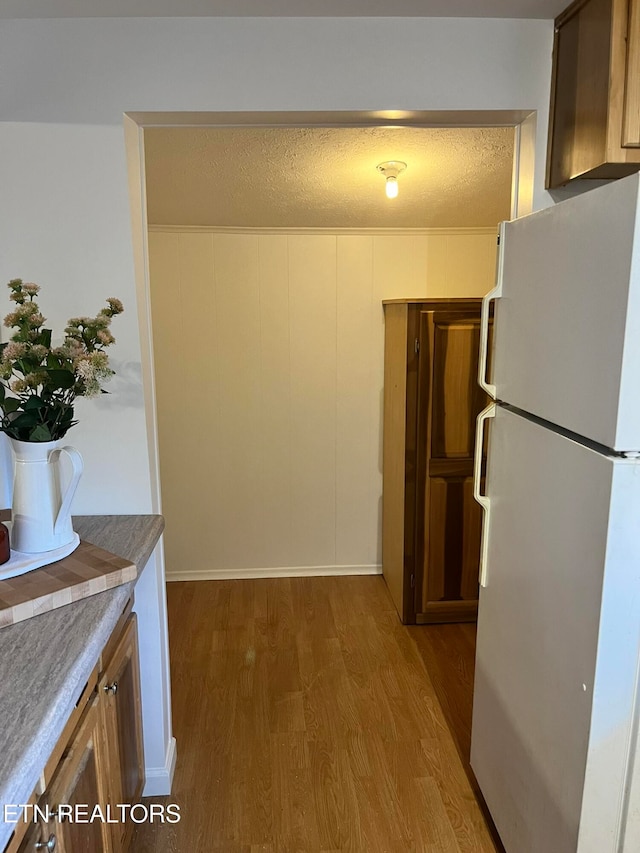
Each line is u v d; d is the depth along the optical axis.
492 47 1.50
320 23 1.48
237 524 3.41
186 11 1.42
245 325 3.21
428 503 2.80
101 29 1.46
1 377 1.27
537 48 1.50
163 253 3.10
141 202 1.61
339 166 2.10
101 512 1.68
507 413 1.50
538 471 1.32
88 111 1.48
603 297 1.03
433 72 1.50
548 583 1.27
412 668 2.54
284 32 1.48
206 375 3.25
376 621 2.95
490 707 1.67
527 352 1.37
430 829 1.72
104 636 1.12
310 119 1.56
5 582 1.20
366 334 3.27
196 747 2.05
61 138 1.49
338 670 2.52
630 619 1.06
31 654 1.01
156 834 1.70
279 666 2.55
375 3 1.40
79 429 1.63
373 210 2.74
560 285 1.20
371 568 3.49
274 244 3.14
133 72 1.48
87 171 1.51
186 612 3.04
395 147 1.91
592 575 1.08
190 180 2.24
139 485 1.67
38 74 1.47
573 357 1.15
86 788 1.13
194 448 3.31
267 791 1.86
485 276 3.23
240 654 2.64
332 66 1.49
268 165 2.07
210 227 3.08
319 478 3.40
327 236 3.15
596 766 1.12
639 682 1.08
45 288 1.54
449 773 1.94
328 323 3.24
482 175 2.22
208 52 1.47
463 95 1.51
